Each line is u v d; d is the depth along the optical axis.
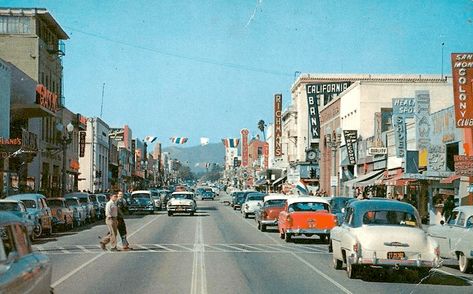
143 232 31.47
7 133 43.91
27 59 55.06
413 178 34.88
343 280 14.78
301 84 88.12
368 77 86.19
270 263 18.23
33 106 47.12
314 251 22.25
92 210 42.25
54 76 62.34
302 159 87.50
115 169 103.19
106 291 12.62
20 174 49.00
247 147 157.50
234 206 64.62
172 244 24.61
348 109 61.50
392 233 14.52
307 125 87.88
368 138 53.62
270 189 95.06
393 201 15.68
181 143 79.62
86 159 82.50
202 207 72.31
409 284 14.35
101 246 22.02
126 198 56.91
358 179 50.84
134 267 16.88
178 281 14.16
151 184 168.12
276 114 96.88
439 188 36.47
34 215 26.56
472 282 14.96
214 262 18.25
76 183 72.44
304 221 25.52
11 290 6.29
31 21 55.28
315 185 82.25
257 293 12.59
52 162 60.12
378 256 14.38
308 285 13.86
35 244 24.78
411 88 56.28
